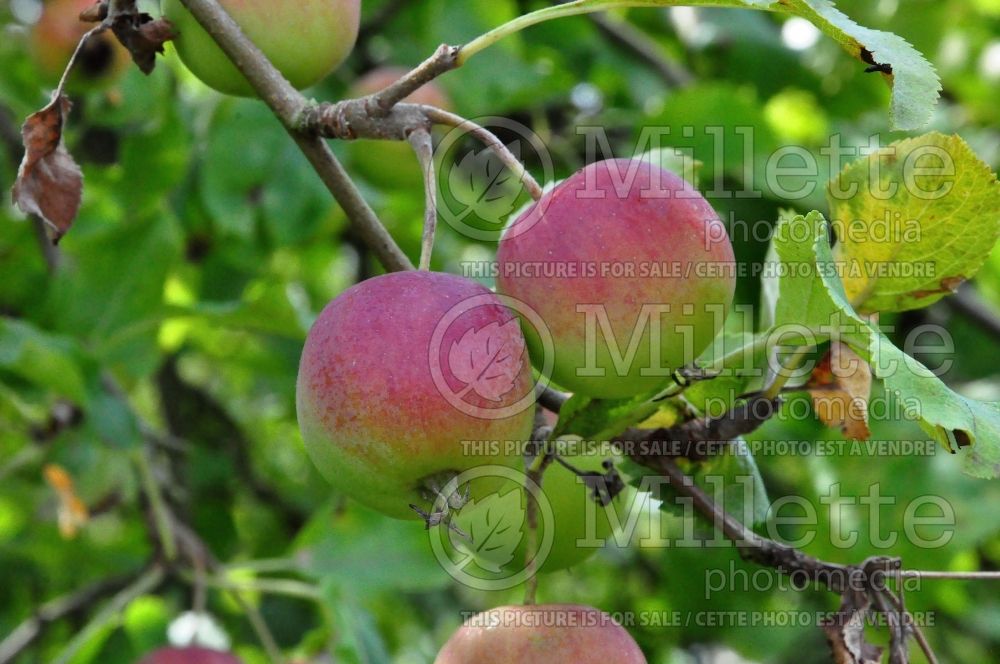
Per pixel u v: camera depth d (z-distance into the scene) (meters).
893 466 3.50
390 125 1.46
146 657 2.59
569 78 3.60
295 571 2.81
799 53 4.26
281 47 1.70
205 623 3.09
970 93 4.96
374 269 3.98
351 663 2.56
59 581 3.97
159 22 1.71
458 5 3.69
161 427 4.32
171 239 2.87
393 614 4.46
